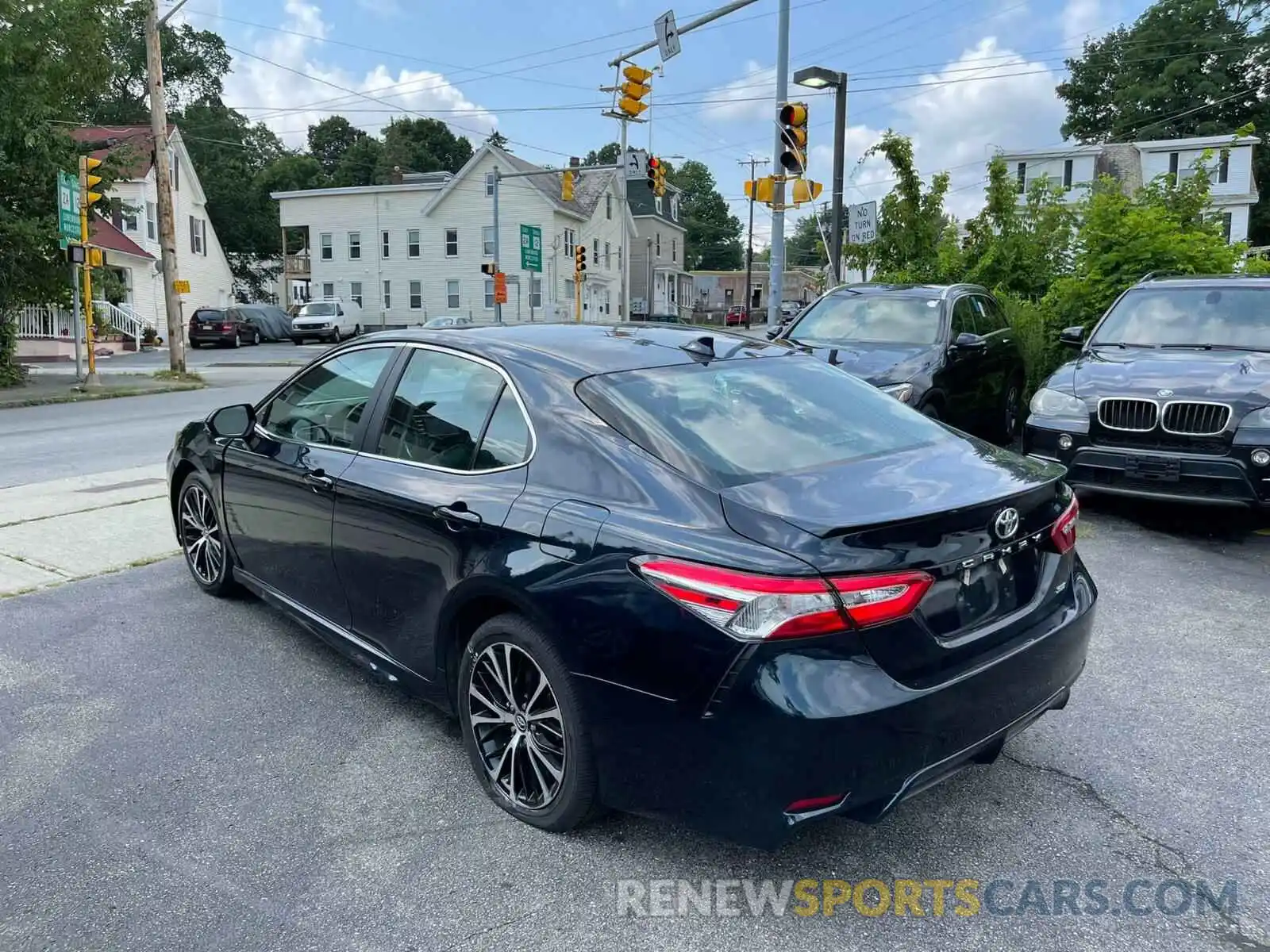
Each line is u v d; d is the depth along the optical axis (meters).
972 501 2.84
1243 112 57.44
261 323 45.25
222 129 70.94
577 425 3.21
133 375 23.44
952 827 3.23
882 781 2.61
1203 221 13.06
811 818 2.59
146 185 43.62
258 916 2.75
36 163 19.20
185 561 6.14
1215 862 3.04
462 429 3.57
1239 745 3.79
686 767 2.71
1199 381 6.59
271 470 4.47
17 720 3.97
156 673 4.45
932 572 2.71
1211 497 6.45
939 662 2.73
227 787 3.46
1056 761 3.67
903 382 8.04
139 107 68.75
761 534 2.66
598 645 2.83
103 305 37.25
